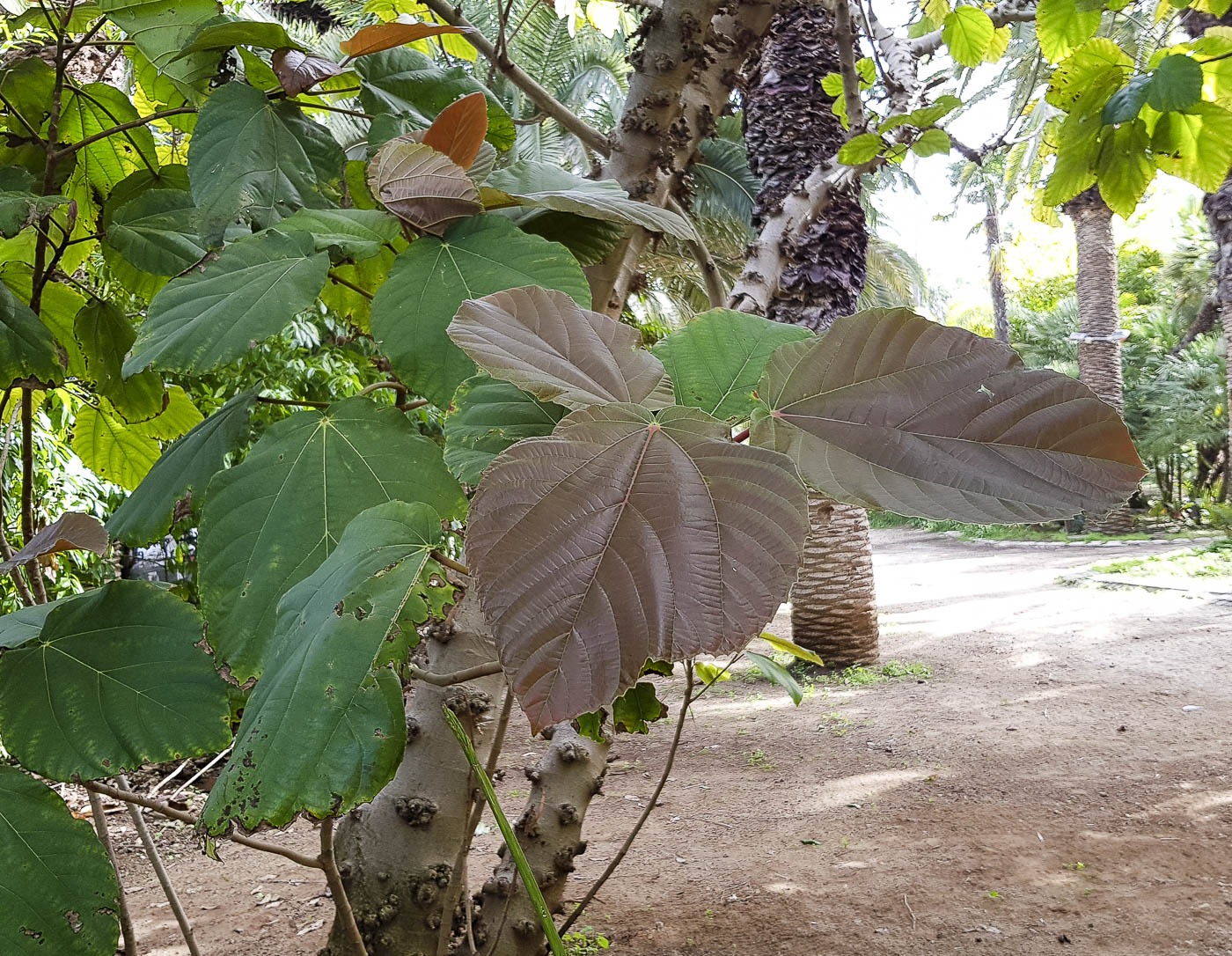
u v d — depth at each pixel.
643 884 3.94
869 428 0.58
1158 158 1.75
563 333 0.62
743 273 1.74
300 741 0.63
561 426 0.48
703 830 4.63
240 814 0.63
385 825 1.74
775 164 4.64
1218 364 22.39
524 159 1.20
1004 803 4.89
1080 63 1.72
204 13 1.23
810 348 0.61
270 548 0.86
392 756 0.63
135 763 0.90
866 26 2.14
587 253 1.26
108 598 0.98
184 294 0.90
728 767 5.77
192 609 0.98
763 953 3.28
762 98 4.71
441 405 0.84
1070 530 21.56
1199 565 13.80
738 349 0.71
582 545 0.44
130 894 3.88
